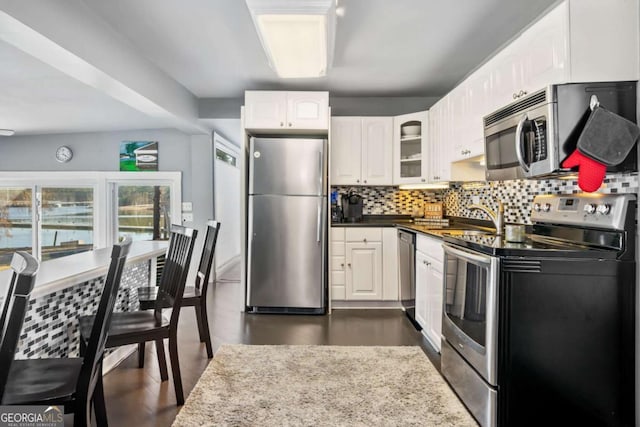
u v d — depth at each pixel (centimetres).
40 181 582
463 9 262
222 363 268
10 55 292
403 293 391
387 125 432
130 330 204
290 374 252
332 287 411
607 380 180
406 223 436
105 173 566
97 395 164
